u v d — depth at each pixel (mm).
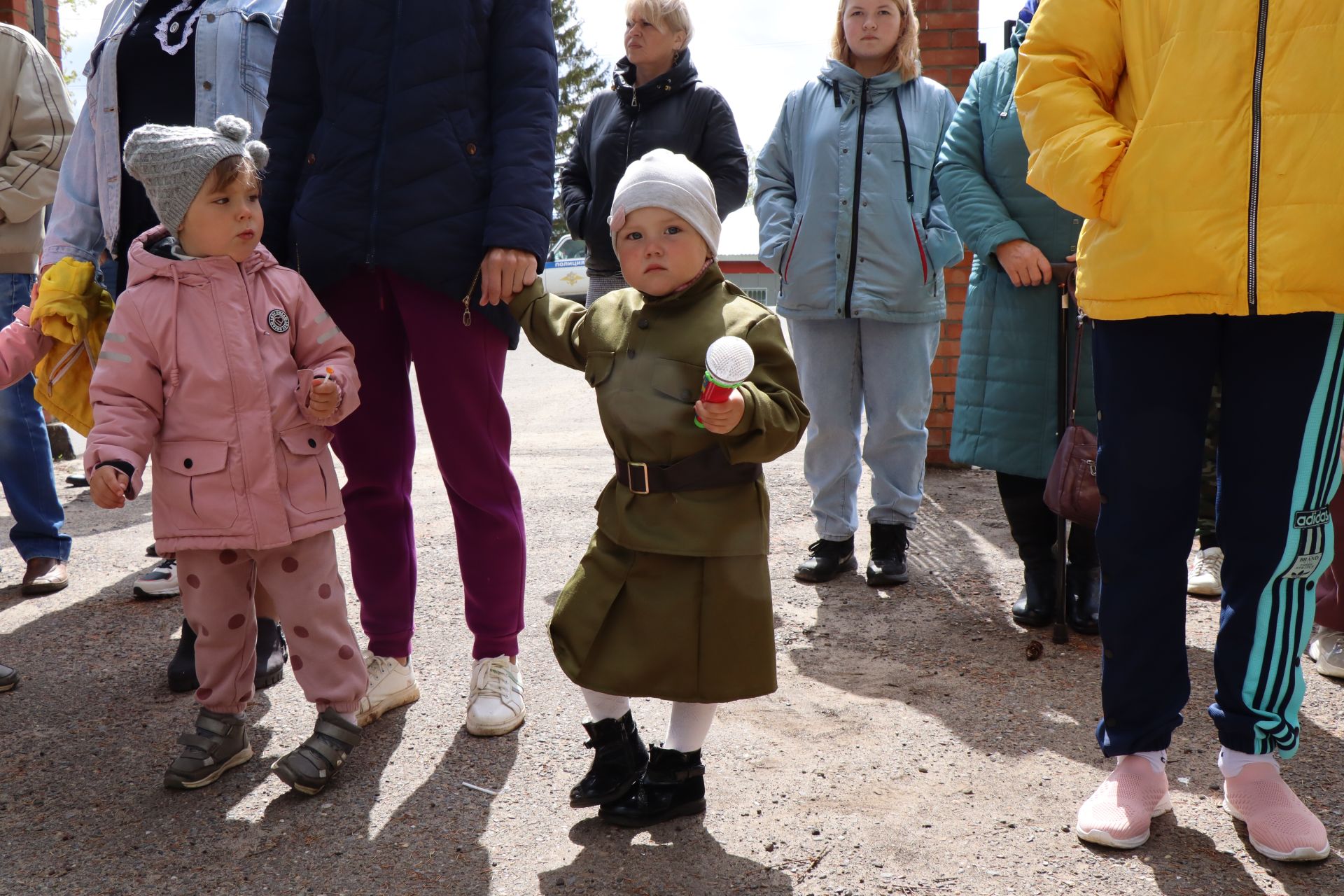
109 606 4234
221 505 2635
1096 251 2424
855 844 2457
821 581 4504
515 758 2904
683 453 2416
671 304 2512
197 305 2680
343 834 2537
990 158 3896
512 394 10539
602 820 2566
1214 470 4086
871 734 3029
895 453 4445
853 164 4402
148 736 3086
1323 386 2293
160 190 2643
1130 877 2314
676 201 2422
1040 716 3141
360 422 3113
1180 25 2264
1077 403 3787
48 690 3420
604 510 2537
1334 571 3326
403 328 3145
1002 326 3896
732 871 2357
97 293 3340
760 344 2416
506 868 2383
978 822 2551
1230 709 2475
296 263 3031
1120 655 2492
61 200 3512
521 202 2881
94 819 2633
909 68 4430
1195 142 2240
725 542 2408
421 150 2930
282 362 2734
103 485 2488
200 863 2428
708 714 2555
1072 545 3936
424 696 3318
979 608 4125
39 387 3375
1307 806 2588
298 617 2742
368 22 2947
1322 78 2160
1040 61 2477
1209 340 2367
